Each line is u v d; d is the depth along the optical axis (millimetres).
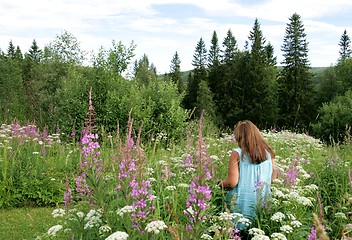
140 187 3908
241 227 4676
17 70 41500
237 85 53500
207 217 4168
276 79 60031
